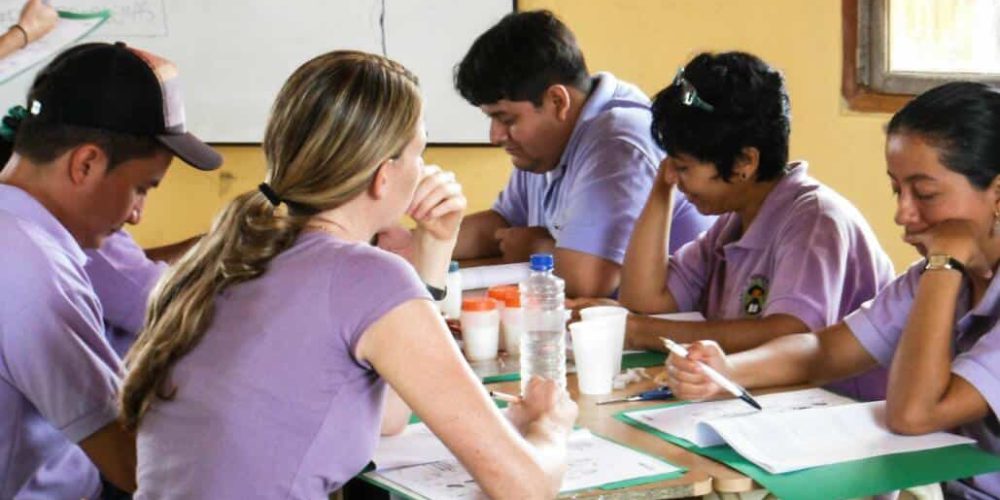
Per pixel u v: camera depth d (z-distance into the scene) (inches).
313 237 62.9
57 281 70.1
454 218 79.6
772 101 100.1
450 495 64.5
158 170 76.1
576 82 125.6
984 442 81.0
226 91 154.4
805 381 89.7
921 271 88.4
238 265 62.2
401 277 61.4
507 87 123.3
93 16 147.0
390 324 60.1
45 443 73.9
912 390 74.5
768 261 103.1
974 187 77.1
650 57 174.7
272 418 60.1
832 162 186.4
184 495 60.7
